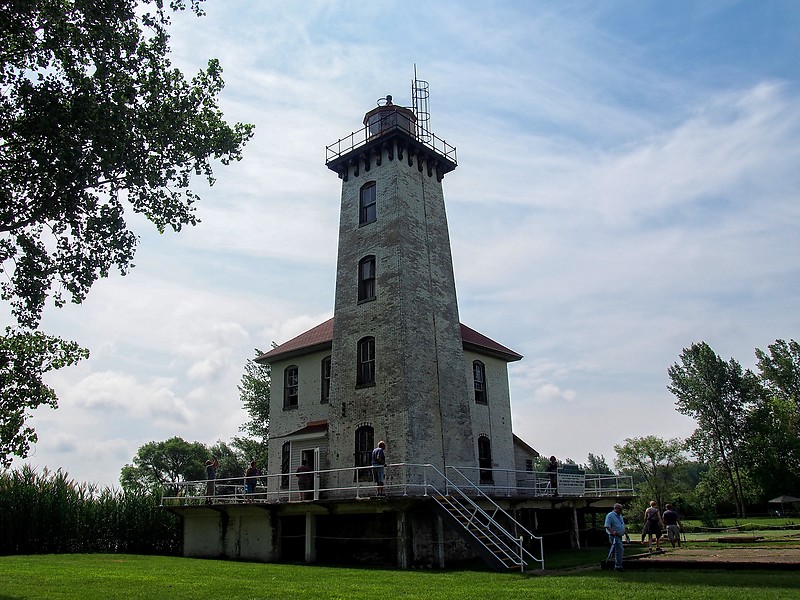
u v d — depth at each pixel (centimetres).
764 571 1546
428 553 2062
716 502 6969
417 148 2862
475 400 3091
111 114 1393
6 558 2459
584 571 1730
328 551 2348
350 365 2627
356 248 2792
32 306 1432
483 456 3036
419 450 2375
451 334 2755
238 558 2531
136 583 1524
